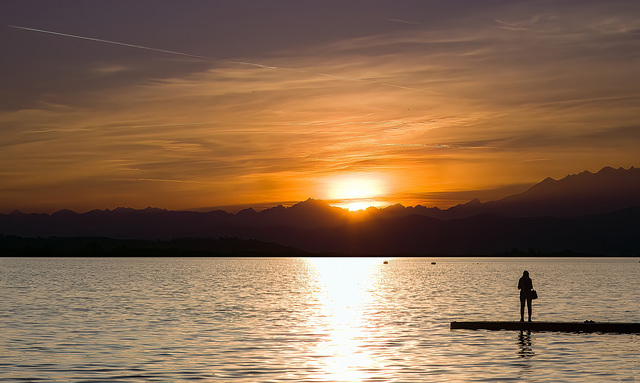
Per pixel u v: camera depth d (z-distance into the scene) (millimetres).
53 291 94188
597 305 68125
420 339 41406
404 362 33094
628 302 72250
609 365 32125
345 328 47812
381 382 28297
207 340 41094
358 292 96438
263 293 92875
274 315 58031
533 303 71312
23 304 69000
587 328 44281
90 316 56031
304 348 37844
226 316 56812
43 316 55812
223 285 116812
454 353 35844
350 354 35656
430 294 90438
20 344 38969
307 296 86438
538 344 38938
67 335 43094
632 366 31828
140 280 135500
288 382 28344
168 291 95938
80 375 29719
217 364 32500
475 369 31156
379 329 47062
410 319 54406
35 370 30828
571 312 60188
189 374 30047
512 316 56781
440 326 48812
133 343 39594
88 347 37906
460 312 60875
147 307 66000
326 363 32875
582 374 29875
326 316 57219
